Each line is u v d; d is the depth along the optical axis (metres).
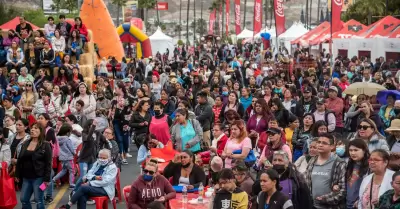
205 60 51.88
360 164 11.73
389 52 52.91
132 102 23.20
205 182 14.59
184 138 17.97
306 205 11.38
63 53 33.78
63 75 31.34
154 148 17.11
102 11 54.50
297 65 44.03
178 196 13.79
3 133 17.25
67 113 22.84
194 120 18.23
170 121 19.47
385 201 10.15
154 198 13.40
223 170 11.33
